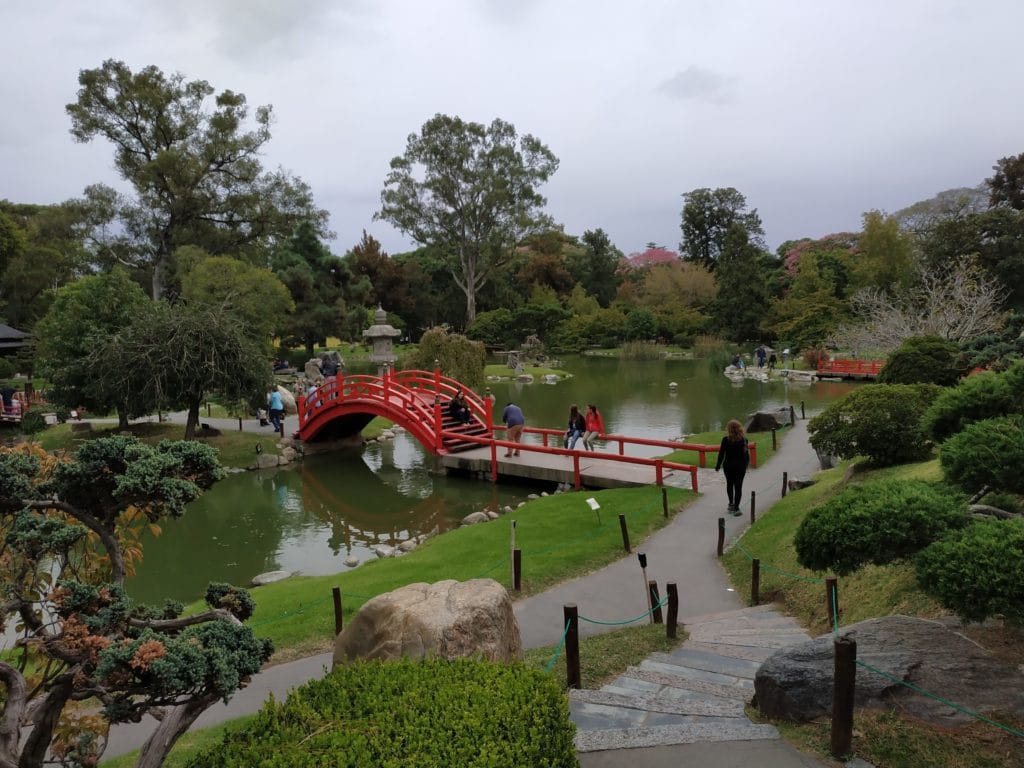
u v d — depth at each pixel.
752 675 5.98
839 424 13.24
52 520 3.23
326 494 19.17
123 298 23.50
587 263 79.12
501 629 5.19
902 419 12.55
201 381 21.12
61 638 2.95
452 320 71.69
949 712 4.36
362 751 3.03
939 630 5.16
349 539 15.48
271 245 51.12
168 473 3.45
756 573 8.83
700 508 13.81
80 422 24.89
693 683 5.80
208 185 43.88
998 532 4.89
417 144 57.97
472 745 3.15
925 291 37.00
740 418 28.28
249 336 29.31
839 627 6.76
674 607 7.16
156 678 2.76
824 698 4.63
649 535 12.17
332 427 24.25
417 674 3.81
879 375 19.77
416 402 21.64
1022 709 4.27
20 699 2.95
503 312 60.38
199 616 3.28
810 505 11.91
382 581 10.14
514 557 9.62
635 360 57.06
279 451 22.80
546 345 63.03
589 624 8.40
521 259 75.81
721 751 4.40
